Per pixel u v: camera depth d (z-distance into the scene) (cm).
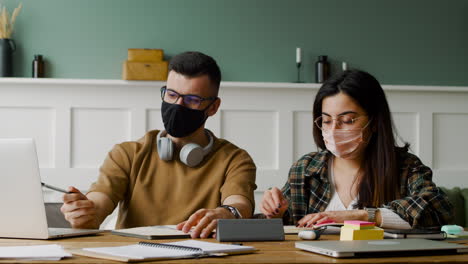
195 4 412
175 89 210
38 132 392
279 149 405
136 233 162
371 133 216
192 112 209
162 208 212
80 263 115
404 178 215
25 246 138
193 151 209
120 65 407
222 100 402
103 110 396
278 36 417
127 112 397
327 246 131
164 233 162
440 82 429
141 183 214
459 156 420
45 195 390
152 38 409
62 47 404
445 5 429
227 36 414
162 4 410
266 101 405
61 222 212
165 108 210
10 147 155
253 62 416
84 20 405
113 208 209
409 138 417
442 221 197
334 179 224
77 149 394
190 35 412
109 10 407
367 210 188
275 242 153
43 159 392
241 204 194
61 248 133
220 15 413
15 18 401
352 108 211
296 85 401
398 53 426
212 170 216
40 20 402
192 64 209
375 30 424
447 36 430
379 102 215
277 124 405
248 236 154
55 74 403
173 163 216
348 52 422
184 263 115
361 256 125
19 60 401
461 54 431
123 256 116
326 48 421
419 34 427
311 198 225
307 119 407
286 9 418
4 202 157
